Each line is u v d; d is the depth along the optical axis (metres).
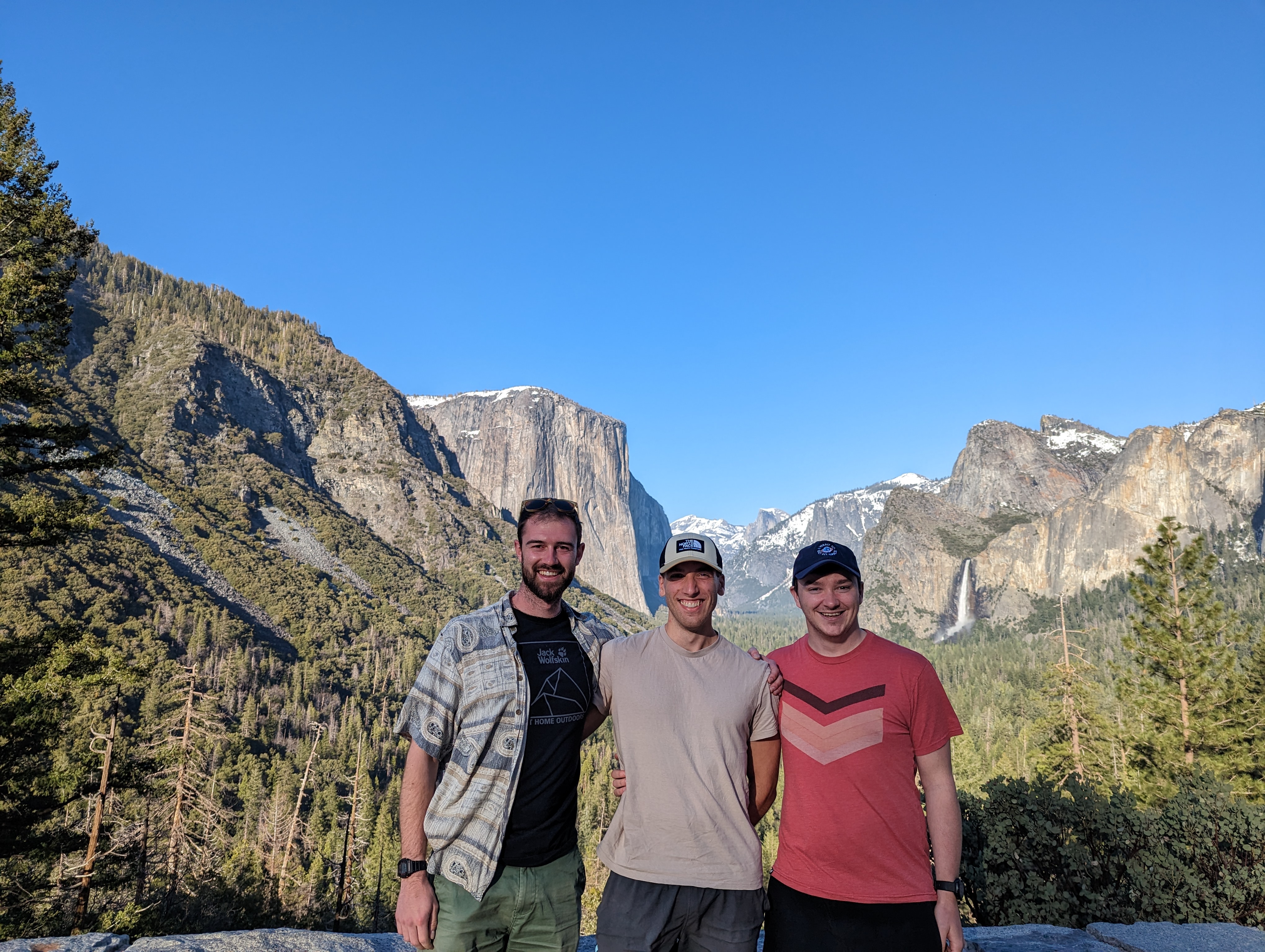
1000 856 6.61
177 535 169.50
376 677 131.62
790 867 3.11
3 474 15.14
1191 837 6.17
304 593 168.50
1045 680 31.16
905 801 3.03
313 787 66.19
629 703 3.10
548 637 3.13
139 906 17.97
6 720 13.66
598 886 33.44
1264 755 19.61
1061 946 4.37
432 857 2.87
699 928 2.97
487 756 2.88
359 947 4.21
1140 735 22.34
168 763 20.97
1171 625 21.61
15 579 103.50
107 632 100.75
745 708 3.10
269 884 37.19
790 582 3.31
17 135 15.15
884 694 3.07
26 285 14.87
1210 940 4.30
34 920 17.36
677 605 3.13
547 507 3.15
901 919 2.91
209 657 108.38
